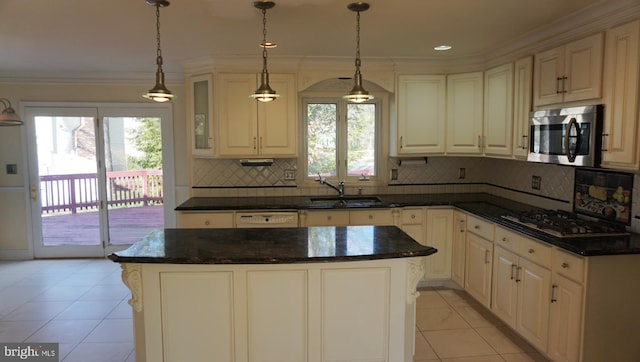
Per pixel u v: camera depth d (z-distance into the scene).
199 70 4.54
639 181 2.88
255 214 4.30
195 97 4.64
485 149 4.31
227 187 4.92
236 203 4.46
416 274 2.51
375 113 5.01
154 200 5.58
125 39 3.61
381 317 2.51
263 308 2.45
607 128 2.71
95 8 2.78
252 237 2.78
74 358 3.12
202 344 2.45
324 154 5.02
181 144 5.47
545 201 3.94
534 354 3.15
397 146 4.61
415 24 3.20
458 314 3.86
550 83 3.28
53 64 4.74
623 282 2.59
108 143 5.49
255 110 4.47
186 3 2.69
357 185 4.99
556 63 3.21
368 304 2.49
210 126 4.49
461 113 4.49
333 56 4.32
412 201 4.49
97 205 5.60
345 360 2.51
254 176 4.94
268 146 4.52
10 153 5.45
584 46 2.90
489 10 2.87
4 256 5.58
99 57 4.37
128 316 3.84
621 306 2.60
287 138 4.54
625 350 2.63
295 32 3.42
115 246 5.68
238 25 3.21
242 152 4.50
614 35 2.64
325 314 2.48
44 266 5.30
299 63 4.45
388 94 4.88
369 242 2.65
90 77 5.29
